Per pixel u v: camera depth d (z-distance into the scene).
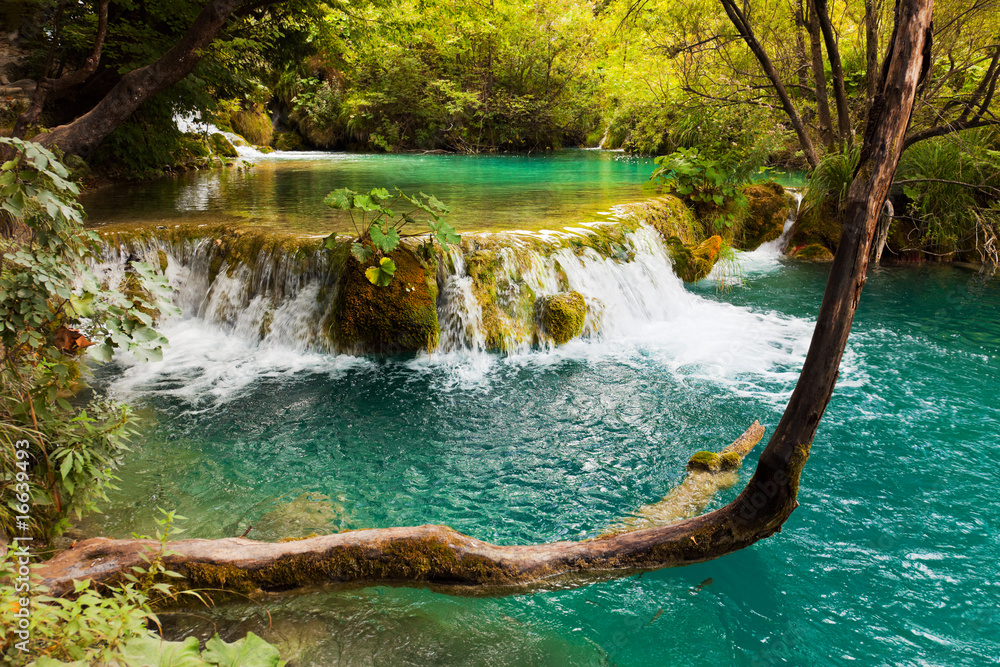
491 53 23.89
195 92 11.07
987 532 3.74
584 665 2.73
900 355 6.39
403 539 3.15
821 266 9.98
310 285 6.48
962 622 3.06
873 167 2.69
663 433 4.95
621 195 10.27
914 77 2.60
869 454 4.61
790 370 6.12
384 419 5.14
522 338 6.57
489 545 3.25
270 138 22.67
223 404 5.29
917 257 10.09
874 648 2.91
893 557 3.53
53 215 2.74
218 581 2.92
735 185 10.48
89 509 3.48
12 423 2.98
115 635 2.04
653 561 3.34
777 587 3.29
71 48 10.21
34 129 6.79
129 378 5.70
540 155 21.25
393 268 5.97
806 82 12.09
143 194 9.74
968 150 9.33
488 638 2.84
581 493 4.16
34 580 2.42
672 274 8.55
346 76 23.19
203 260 7.04
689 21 11.82
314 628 2.82
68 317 3.25
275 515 3.82
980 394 5.54
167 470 4.29
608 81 21.81
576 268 7.14
